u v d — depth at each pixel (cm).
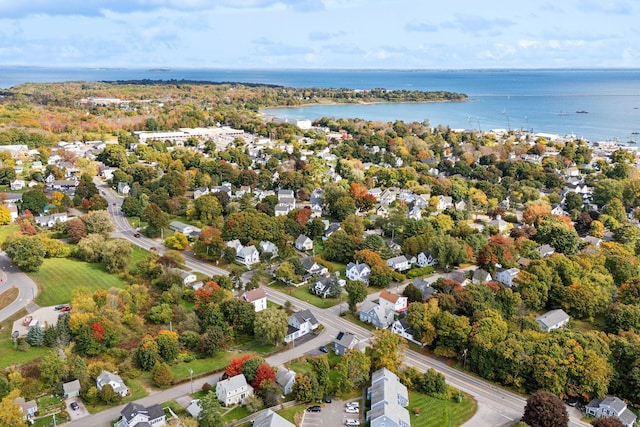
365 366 11444
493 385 11712
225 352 12812
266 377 11006
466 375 12075
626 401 11100
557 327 13962
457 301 14000
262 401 10750
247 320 13462
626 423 10444
